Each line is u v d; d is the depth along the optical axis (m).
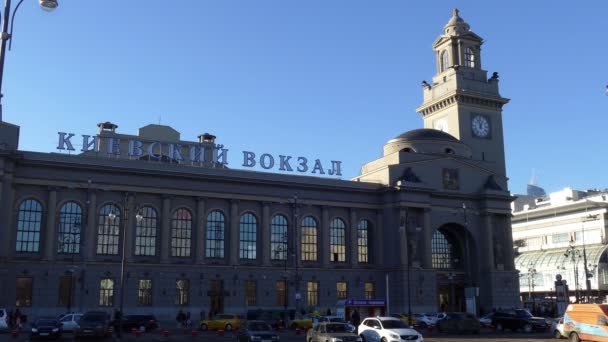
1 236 73.38
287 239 92.75
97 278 78.88
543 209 172.88
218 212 89.12
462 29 123.38
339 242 97.19
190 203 87.00
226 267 87.25
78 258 78.44
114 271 80.06
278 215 93.19
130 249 81.31
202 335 62.19
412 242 96.81
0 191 73.50
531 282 163.38
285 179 93.50
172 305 82.69
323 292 93.19
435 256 106.12
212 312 84.38
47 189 78.56
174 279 83.50
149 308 81.19
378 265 98.12
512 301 103.94
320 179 96.44
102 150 108.88
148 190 83.69
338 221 97.88
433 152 108.06
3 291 73.00
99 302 78.56
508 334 64.56
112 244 81.19
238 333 46.03
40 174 78.12
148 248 83.25
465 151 111.19
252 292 88.75
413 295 95.12
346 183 98.00
